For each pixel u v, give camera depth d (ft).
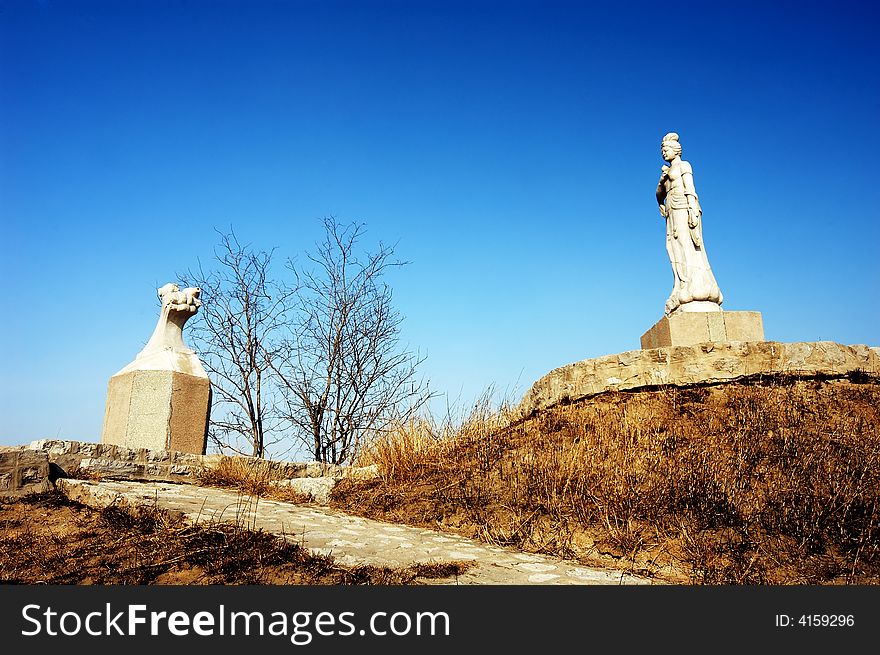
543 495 27.22
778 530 22.89
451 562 20.35
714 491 25.00
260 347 64.03
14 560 18.72
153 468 31.94
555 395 39.63
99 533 20.81
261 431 62.59
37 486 25.04
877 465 26.91
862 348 37.14
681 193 43.60
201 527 20.66
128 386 37.96
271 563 18.95
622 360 37.73
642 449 30.17
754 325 40.65
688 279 42.11
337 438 63.72
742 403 33.88
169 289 41.45
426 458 34.12
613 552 22.47
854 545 22.15
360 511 29.55
